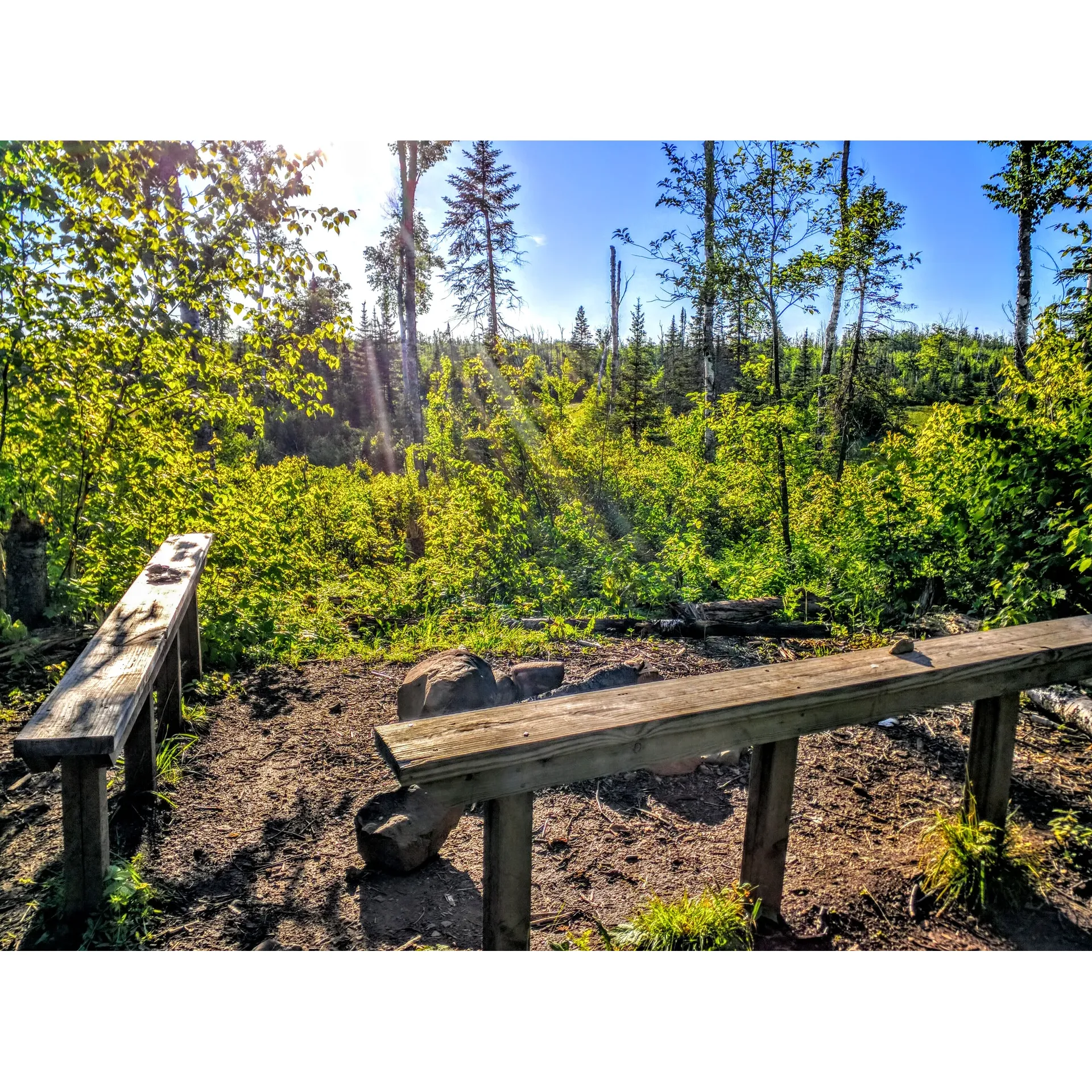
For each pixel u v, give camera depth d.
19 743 2.01
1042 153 8.12
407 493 11.48
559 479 11.01
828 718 2.16
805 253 10.28
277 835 2.94
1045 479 4.49
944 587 6.30
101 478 5.46
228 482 6.59
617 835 2.95
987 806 2.63
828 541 8.38
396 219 21.91
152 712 3.09
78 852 2.31
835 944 2.23
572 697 2.04
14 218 4.54
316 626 5.81
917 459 7.10
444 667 3.85
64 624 5.18
